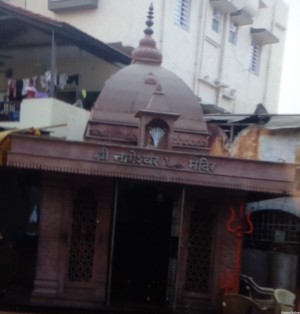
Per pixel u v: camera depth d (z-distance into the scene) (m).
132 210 12.87
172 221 12.19
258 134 15.88
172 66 20.41
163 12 19.78
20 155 10.78
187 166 11.13
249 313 10.47
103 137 12.77
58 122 15.23
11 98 16.86
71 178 11.58
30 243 13.73
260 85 26.55
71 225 11.57
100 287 11.48
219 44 23.36
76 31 15.55
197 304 11.71
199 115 13.61
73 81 18.20
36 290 11.32
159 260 12.81
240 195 11.91
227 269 11.84
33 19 15.34
